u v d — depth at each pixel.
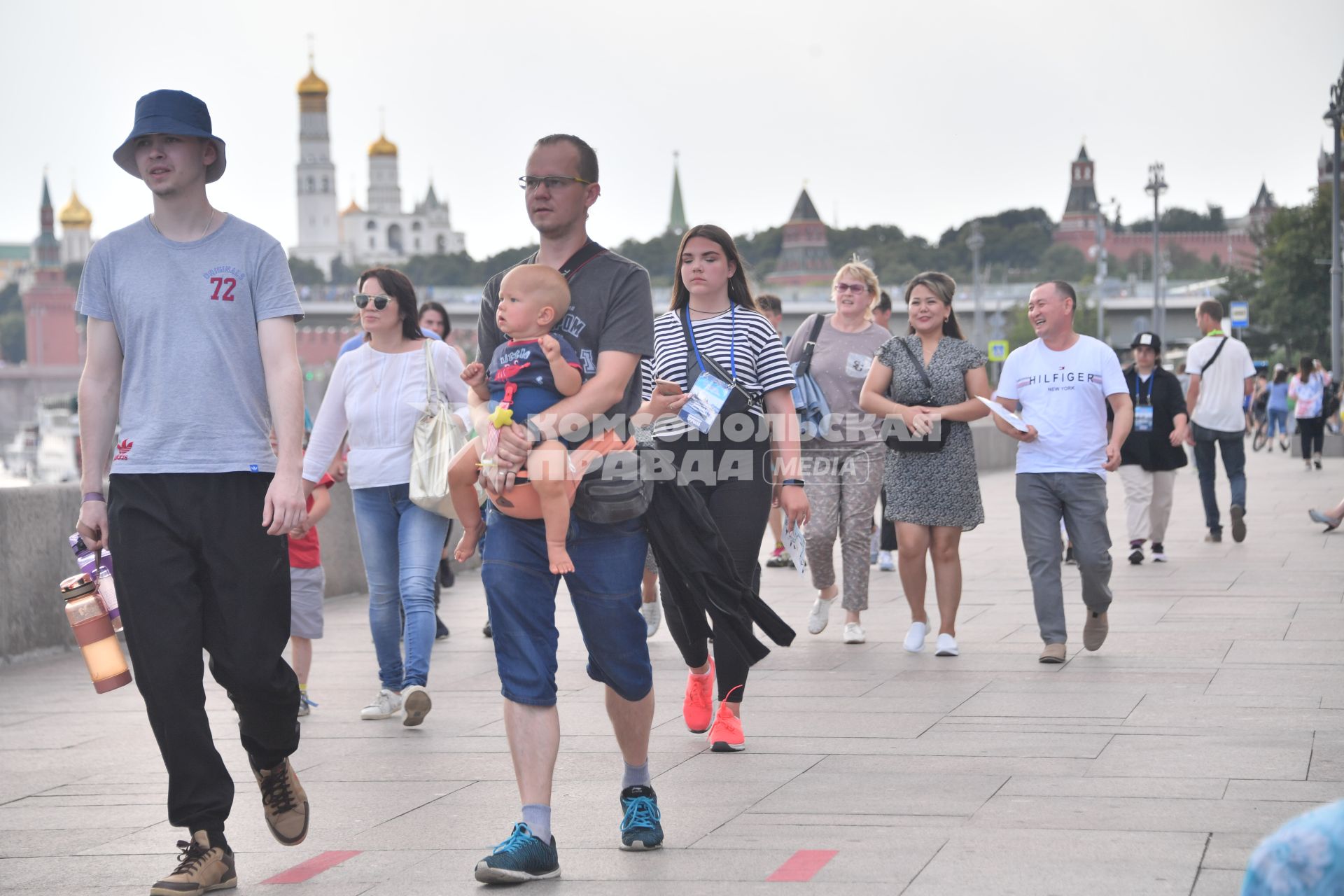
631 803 5.59
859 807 5.99
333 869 5.48
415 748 7.64
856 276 10.69
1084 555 9.63
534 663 5.29
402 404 8.54
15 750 7.92
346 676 10.16
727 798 6.26
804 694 8.69
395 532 8.65
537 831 5.21
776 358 7.64
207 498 5.36
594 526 5.31
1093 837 5.40
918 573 10.09
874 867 5.12
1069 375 9.67
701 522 5.62
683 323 7.65
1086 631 9.84
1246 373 16.94
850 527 10.55
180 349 5.41
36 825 6.33
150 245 5.51
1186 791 6.07
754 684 9.05
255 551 5.42
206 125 5.52
